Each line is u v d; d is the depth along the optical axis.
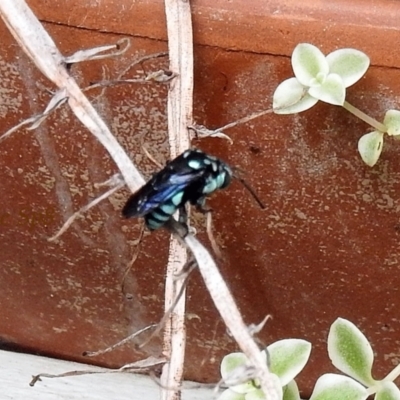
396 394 0.22
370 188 0.23
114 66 0.23
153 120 0.23
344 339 0.23
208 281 0.20
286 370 0.22
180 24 0.22
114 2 0.22
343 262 0.24
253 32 0.22
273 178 0.23
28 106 0.23
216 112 0.23
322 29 0.22
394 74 0.22
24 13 0.21
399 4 0.22
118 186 0.21
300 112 0.23
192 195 0.21
